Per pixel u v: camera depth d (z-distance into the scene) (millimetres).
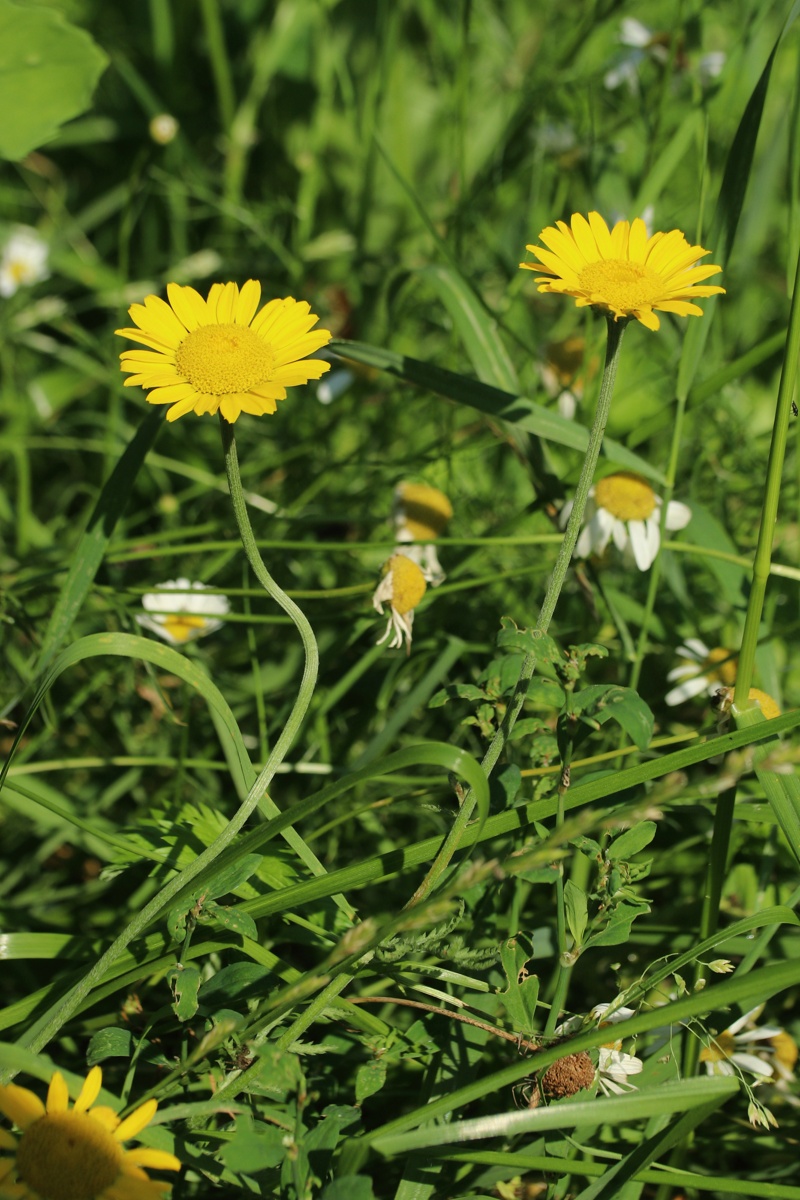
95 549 758
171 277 1152
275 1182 660
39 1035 665
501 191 1143
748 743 688
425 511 806
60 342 1206
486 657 848
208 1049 643
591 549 796
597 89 1038
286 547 800
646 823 688
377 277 1105
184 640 833
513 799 698
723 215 759
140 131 1314
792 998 744
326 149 1305
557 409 869
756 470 881
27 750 800
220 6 1417
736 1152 726
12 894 818
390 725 794
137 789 828
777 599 843
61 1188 632
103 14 1400
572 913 683
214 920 677
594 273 663
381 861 687
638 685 833
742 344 1121
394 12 1066
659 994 721
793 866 760
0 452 1062
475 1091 652
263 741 798
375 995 722
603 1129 703
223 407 661
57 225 1238
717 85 818
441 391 777
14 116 862
